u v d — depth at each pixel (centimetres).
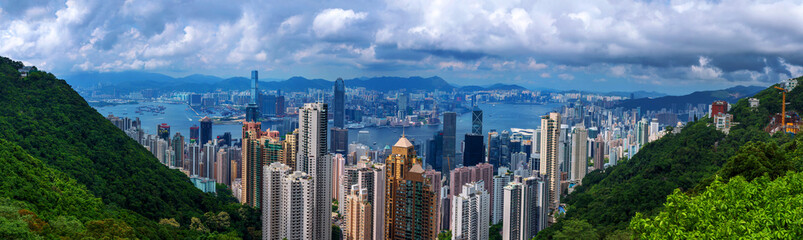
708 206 5784
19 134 19000
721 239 5309
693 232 5484
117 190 18788
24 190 12569
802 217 5203
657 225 5888
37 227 10019
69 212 13225
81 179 17988
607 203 19138
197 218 19412
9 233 8806
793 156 12244
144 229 14750
